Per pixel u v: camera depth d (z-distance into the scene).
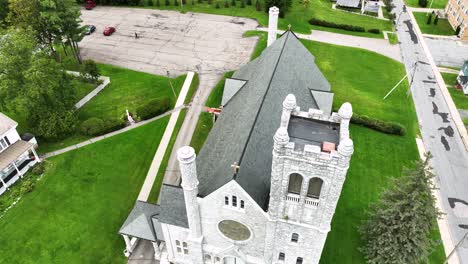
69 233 50.56
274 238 38.12
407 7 118.06
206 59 87.38
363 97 76.50
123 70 84.06
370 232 45.34
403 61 90.25
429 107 75.00
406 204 40.91
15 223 51.84
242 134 38.94
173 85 78.69
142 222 45.06
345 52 92.44
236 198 34.72
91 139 65.44
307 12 110.38
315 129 32.38
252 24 102.50
